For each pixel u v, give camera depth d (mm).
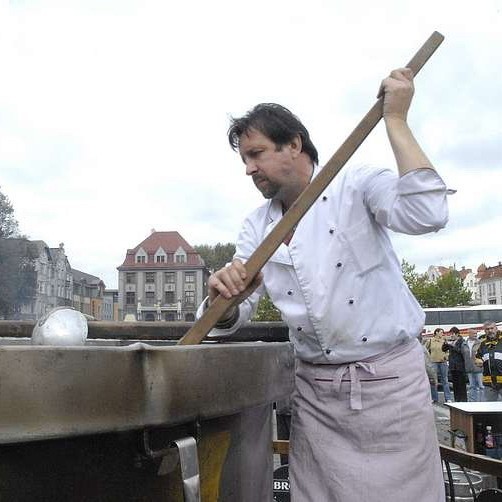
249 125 1752
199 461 1156
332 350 1761
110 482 967
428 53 1608
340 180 1758
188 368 986
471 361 12883
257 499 1441
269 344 1318
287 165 1755
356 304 1713
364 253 1712
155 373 928
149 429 952
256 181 1798
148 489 1021
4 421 788
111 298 86062
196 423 1054
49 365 819
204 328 1497
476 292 115438
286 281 1793
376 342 1733
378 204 1655
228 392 1095
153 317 83750
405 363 1765
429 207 1515
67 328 1296
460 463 2600
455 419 5824
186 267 84250
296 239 1746
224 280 1494
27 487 884
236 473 1301
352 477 1723
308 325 1770
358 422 1744
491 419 5375
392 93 1550
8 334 2268
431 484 1752
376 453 1732
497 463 2426
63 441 917
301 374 1869
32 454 890
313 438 1815
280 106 1780
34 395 809
